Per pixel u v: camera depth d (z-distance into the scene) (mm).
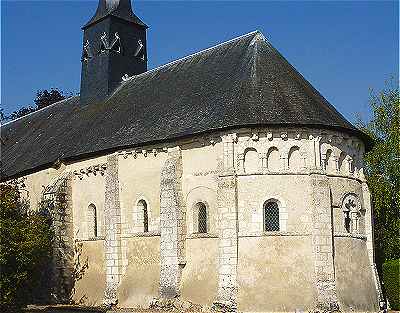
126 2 42688
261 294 26781
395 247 42625
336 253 28391
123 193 32156
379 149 43688
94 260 33688
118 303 31234
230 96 29922
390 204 43188
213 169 28688
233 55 33531
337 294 27500
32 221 29281
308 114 28672
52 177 36750
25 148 43000
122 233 31969
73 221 35312
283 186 27875
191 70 35312
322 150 28812
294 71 32500
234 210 27609
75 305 33125
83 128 37719
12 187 31000
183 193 29625
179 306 28312
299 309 26531
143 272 30688
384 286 35375
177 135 29609
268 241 27359
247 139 28109
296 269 27141
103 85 40688
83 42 43125
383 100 45000
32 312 28641
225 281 27141
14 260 26359
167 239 29328
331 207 28672
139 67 42469
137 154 31750
